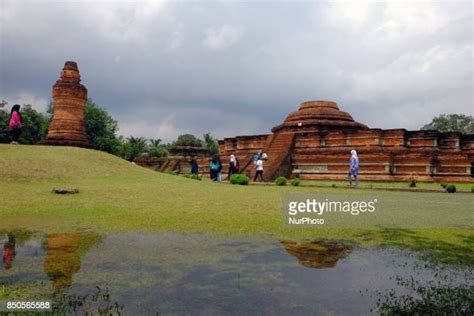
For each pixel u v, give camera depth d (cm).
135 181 1566
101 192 1168
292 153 2727
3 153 1627
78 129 2431
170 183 1586
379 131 2442
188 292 338
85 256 455
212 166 2139
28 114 4422
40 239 550
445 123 4431
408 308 307
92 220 713
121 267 411
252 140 3056
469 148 2417
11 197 1004
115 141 4909
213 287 351
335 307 308
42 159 1616
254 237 575
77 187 1264
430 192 1570
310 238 576
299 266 423
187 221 707
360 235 603
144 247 503
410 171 2252
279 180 1906
